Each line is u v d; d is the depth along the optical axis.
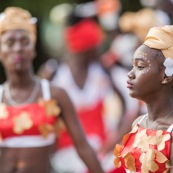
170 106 8.05
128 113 13.46
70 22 15.27
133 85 8.04
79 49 14.96
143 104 13.12
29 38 11.09
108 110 14.83
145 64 7.99
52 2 16.91
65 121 11.04
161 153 7.93
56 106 10.95
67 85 14.95
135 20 13.80
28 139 10.90
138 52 8.03
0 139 10.91
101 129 14.77
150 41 8.02
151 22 13.57
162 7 13.54
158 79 7.98
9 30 11.02
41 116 10.89
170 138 7.92
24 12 11.23
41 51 17.80
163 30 8.02
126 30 14.12
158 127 8.02
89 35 15.04
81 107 14.83
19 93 11.04
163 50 7.95
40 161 10.93
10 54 10.95
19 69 10.94
